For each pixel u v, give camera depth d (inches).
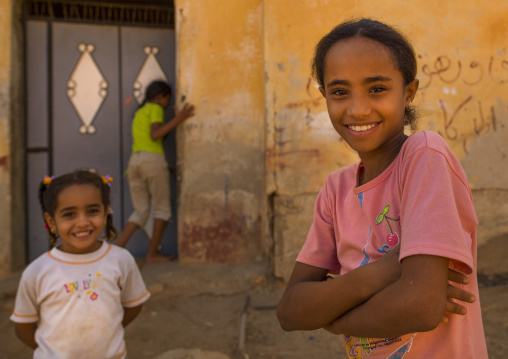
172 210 176.9
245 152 158.2
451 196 34.1
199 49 156.3
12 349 116.1
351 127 39.8
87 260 72.9
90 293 70.8
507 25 146.9
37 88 167.0
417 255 32.8
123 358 73.5
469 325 39.1
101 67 172.4
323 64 40.8
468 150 147.1
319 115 146.3
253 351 110.9
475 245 39.0
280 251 147.8
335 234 45.9
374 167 42.3
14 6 154.5
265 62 145.5
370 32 38.6
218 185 157.9
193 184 157.6
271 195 150.4
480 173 147.5
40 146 167.5
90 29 171.3
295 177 146.8
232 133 157.6
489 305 131.8
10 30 151.5
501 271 146.6
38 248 166.6
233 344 115.6
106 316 71.2
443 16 145.6
